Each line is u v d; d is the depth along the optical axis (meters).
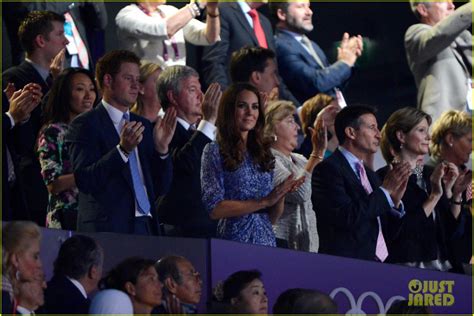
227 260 24.00
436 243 28.22
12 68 27.16
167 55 30.86
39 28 27.09
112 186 23.84
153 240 23.39
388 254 27.59
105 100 24.58
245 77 29.30
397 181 26.50
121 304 22.41
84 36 30.06
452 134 30.92
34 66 27.17
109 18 32.47
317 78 32.78
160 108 27.69
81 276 22.33
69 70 25.16
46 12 27.42
